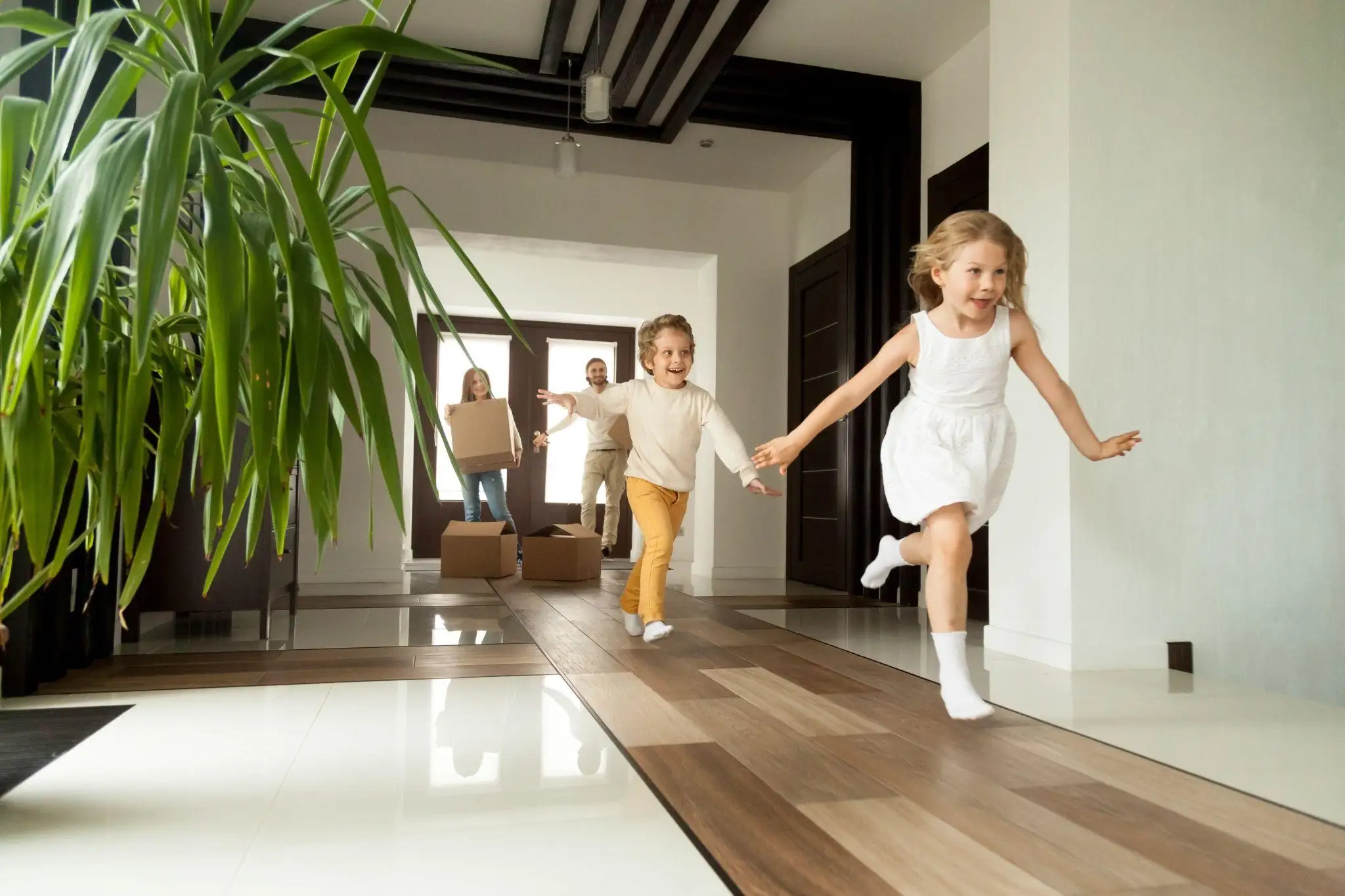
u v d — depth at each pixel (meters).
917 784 1.37
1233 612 2.59
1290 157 2.76
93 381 0.96
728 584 5.07
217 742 1.59
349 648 2.64
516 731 1.68
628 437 6.43
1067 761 1.51
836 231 5.07
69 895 0.95
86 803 1.26
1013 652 2.67
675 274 7.39
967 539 1.78
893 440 1.88
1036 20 2.66
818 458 5.10
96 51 0.88
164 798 1.28
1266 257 2.71
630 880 1.00
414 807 1.25
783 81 4.24
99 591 2.43
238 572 2.76
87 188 0.82
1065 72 2.53
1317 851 1.11
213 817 1.20
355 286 1.19
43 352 0.97
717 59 3.76
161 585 2.72
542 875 1.02
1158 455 2.55
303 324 0.91
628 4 3.78
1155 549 2.53
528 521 7.50
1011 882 1.00
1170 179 2.61
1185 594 2.55
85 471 0.95
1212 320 2.63
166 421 1.01
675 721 1.77
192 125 0.85
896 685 2.16
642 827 1.18
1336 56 2.84
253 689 2.06
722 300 5.57
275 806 1.25
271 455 0.95
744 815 1.22
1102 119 2.55
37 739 1.61
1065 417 1.85
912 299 4.30
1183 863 1.07
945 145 4.15
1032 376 1.85
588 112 3.69
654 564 2.74
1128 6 2.59
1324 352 2.76
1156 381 2.56
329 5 1.09
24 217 0.85
